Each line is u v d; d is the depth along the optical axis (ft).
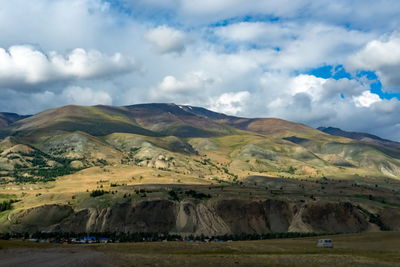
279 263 329.11
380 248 504.84
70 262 288.30
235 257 348.59
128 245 444.96
